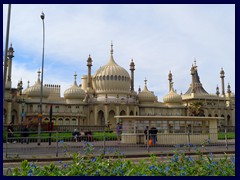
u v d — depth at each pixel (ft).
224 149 84.43
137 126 110.93
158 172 28.86
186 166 31.45
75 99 301.22
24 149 76.13
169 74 368.27
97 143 99.71
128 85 317.42
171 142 105.50
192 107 310.65
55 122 283.18
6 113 238.07
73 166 32.04
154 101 342.23
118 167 29.60
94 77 321.32
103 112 290.76
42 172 29.60
